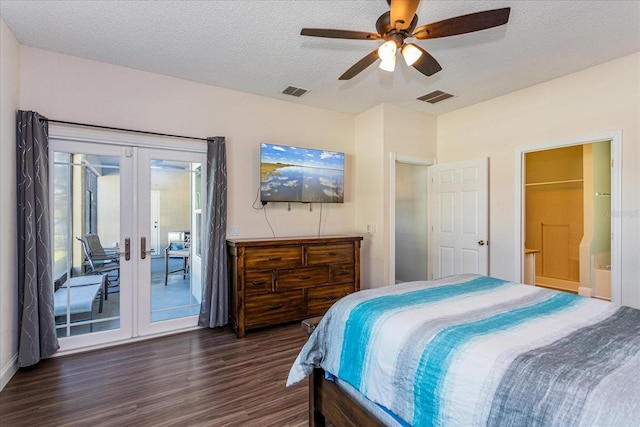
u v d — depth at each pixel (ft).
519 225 12.39
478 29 6.28
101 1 7.23
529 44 9.03
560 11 7.52
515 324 4.57
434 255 15.21
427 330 4.39
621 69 9.84
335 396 5.49
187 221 11.50
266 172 12.43
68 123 9.50
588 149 14.87
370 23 8.09
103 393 7.36
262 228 12.91
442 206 14.87
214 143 11.49
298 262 11.76
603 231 14.87
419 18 7.86
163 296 11.09
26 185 8.48
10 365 8.04
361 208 14.97
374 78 11.31
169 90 11.13
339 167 14.07
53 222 9.46
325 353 5.63
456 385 3.62
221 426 6.26
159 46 9.20
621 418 2.68
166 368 8.57
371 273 14.34
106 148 10.20
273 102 13.19
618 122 9.90
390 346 4.49
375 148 14.15
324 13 7.71
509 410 3.18
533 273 13.65
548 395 3.05
